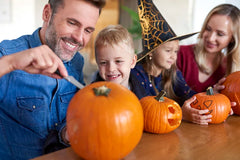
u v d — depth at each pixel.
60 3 0.92
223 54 1.76
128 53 1.16
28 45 1.07
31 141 0.99
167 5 3.18
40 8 2.84
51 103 1.05
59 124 1.06
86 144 0.57
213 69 1.76
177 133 0.84
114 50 1.11
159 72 1.49
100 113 0.56
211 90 1.05
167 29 1.32
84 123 0.56
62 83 1.08
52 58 0.66
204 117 0.94
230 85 1.15
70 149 0.68
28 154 0.99
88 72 3.42
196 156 0.64
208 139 0.78
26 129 0.99
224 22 1.50
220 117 0.95
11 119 0.98
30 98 0.99
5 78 0.95
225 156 0.64
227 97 1.13
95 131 0.56
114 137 0.56
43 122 1.01
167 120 0.84
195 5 2.89
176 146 0.71
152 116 0.85
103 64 1.17
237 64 1.65
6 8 2.60
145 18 1.32
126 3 3.80
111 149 0.57
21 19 2.72
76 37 0.94
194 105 1.02
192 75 1.75
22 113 0.98
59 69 0.68
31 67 0.67
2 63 0.63
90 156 0.58
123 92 0.63
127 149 0.59
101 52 1.14
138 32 2.71
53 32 0.96
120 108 0.58
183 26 3.07
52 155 0.64
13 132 0.98
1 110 0.98
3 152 0.98
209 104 0.98
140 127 0.62
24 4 2.70
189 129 0.89
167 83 1.54
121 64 1.15
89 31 0.98
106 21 3.75
